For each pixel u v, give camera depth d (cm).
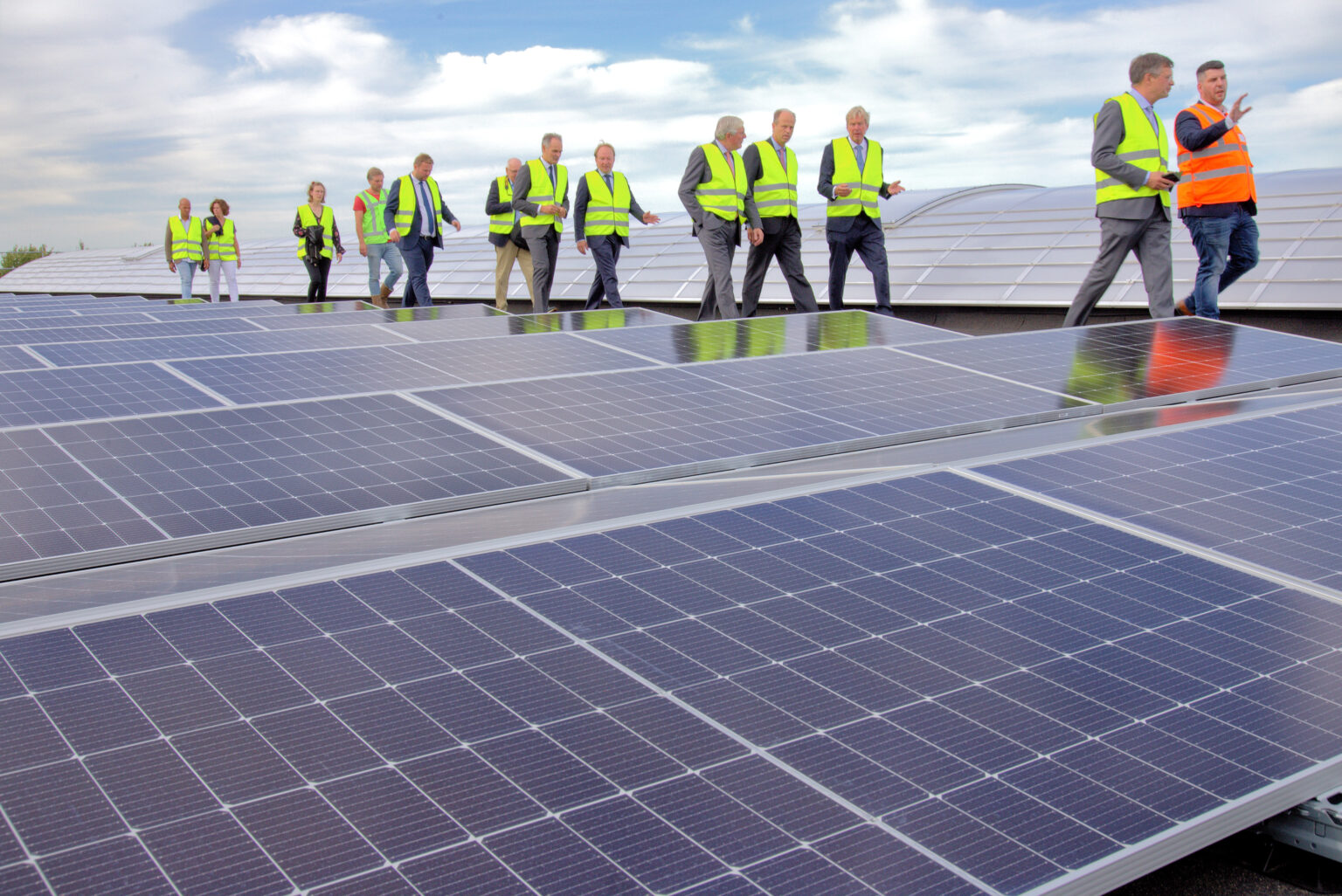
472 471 504
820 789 238
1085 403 662
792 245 1443
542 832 221
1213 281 1192
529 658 291
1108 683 288
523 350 815
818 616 321
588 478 496
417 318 1074
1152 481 458
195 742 248
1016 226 2188
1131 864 222
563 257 2803
